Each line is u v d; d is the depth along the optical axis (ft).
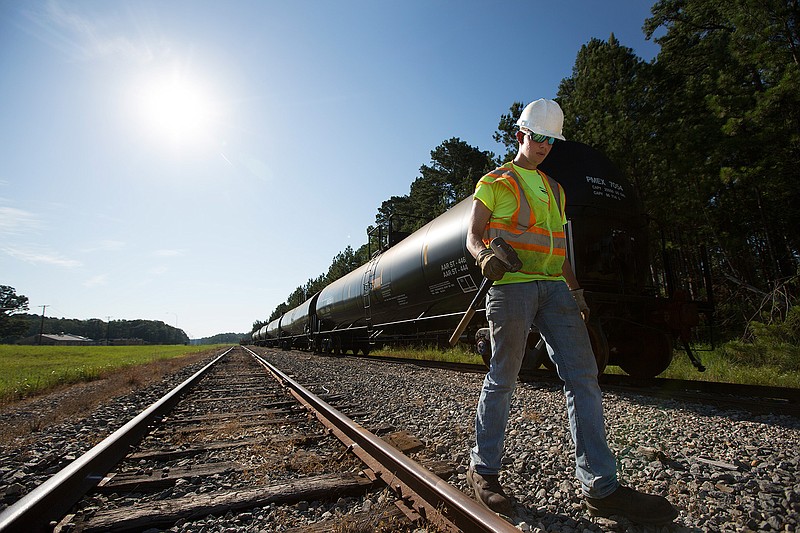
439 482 7.10
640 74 46.26
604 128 43.52
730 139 37.17
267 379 31.07
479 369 29.84
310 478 8.91
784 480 8.43
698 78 49.70
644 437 11.93
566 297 7.59
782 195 40.09
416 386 23.21
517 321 7.37
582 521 6.85
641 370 23.56
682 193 41.16
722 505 7.33
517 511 7.28
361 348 61.67
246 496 8.02
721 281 47.83
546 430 12.78
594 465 6.94
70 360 72.59
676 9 59.72
